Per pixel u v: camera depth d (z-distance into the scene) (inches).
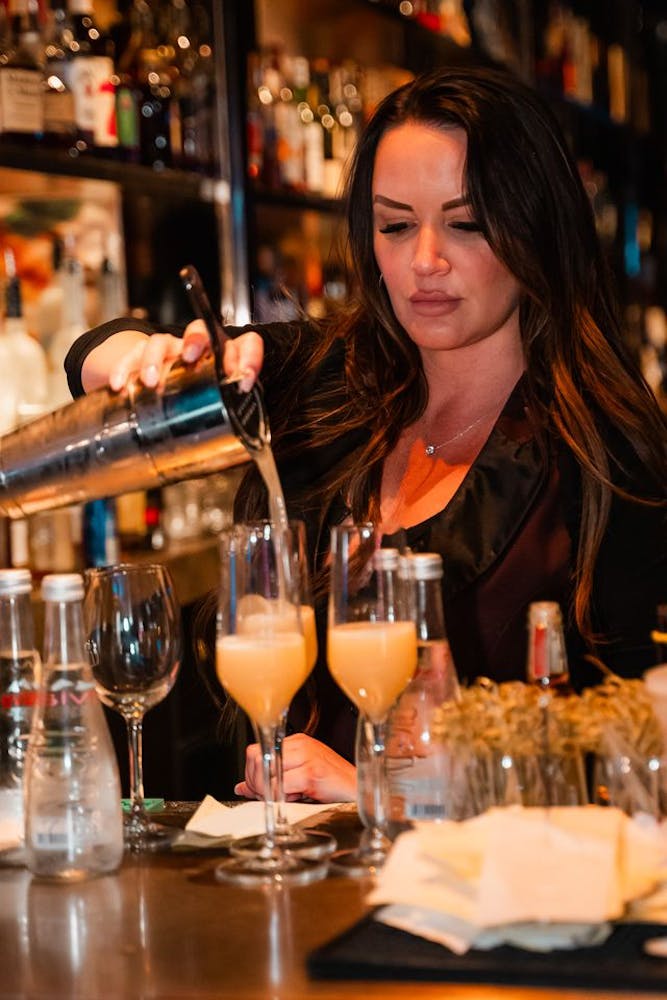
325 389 98.5
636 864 52.7
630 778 57.7
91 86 129.6
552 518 89.0
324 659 90.1
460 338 90.1
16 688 66.6
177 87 144.3
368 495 93.0
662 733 57.3
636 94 269.6
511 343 93.0
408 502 93.0
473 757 58.4
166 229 150.1
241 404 69.1
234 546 62.1
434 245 88.2
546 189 88.7
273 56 160.9
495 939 51.5
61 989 50.1
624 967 49.3
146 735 130.6
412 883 52.3
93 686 63.1
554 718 58.2
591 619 87.7
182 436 68.6
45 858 61.4
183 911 57.1
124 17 142.3
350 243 97.1
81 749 61.9
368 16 165.5
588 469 87.0
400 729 62.5
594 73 253.3
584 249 91.5
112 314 142.5
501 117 87.7
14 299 128.7
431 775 61.8
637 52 271.3
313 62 174.4
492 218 87.2
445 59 190.7
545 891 50.3
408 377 95.7
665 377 265.3
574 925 51.1
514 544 88.6
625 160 265.9
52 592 61.9
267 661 61.3
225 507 157.9
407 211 89.1
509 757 58.1
